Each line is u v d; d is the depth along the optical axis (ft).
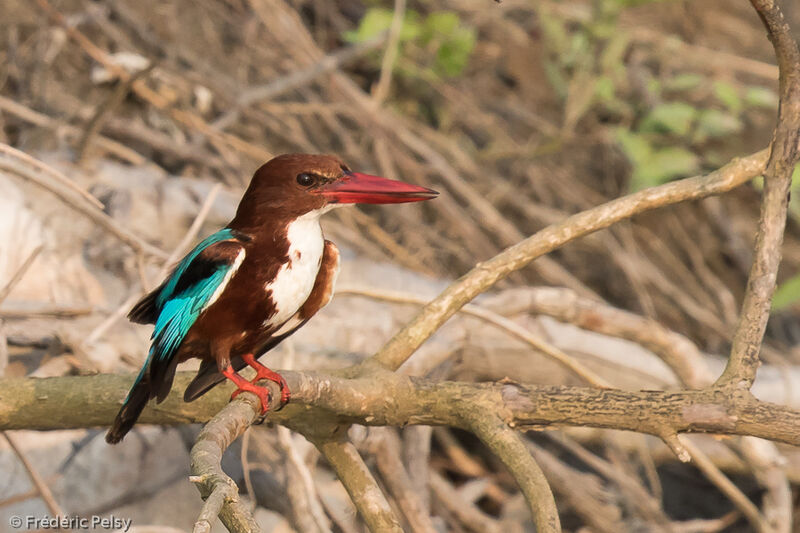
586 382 31.01
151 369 16.76
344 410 18.20
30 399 20.07
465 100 45.32
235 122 40.55
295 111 40.75
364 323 31.07
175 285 17.07
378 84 45.24
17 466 25.94
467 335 30.78
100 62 38.45
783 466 30.07
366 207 39.88
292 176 17.52
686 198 19.57
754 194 45.44
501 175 44.57
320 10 46.55
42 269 28.96
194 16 42.65
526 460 16.84
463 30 42.52
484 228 40.75
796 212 40.47
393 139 41.50
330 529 26.84
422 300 26.89
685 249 43.16
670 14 51.60
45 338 26.30
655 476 32.22
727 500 34.53
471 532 30.60
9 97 38.27
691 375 29.40
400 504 25.81
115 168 33.58
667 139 44.45
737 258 43.16
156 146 36.81
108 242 30.42
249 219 17.60
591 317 29.81
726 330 40.32
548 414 17.98
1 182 30.14
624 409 17.65
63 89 38.60
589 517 31.22
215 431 15.03
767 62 50.78
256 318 17.46
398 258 37.91
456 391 18.37
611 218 19.72
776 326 41.73
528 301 30.17
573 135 45.01
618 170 44.09
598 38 44.75
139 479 26.94
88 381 20.20
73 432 27.22
